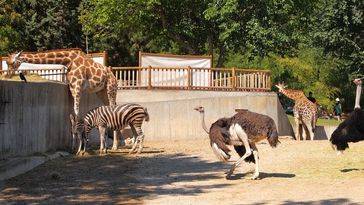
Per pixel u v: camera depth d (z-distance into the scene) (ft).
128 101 84.07
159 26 120.88
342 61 149.79
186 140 77.10
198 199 36.32
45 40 141.79
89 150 63.62
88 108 68.90
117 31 125.59
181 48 132.98
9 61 64.08
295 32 109.29
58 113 61.31
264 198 36.14
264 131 41.86
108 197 37.40
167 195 37.93
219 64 120.67
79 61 65.87
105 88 69.21
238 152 44.68
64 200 36.47
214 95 85.40
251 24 104.94
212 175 46.62
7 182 42.98
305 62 155.43
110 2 110.52
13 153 50.01
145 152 62.90
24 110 52.19
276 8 105.50
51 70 77.87
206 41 121.70
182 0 112.88
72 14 142.51
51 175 45.68
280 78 154.51
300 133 86.63
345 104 170.71
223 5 104.27
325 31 127.65
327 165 50.08
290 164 51.52
